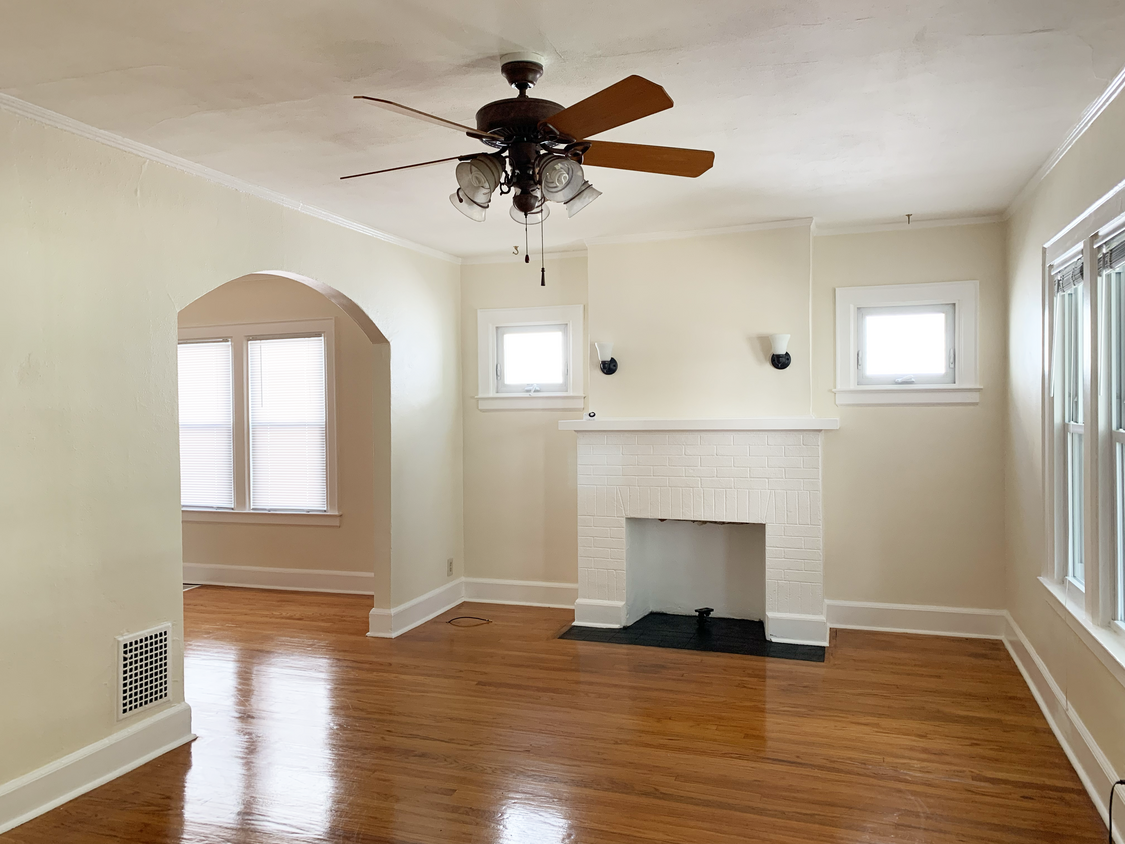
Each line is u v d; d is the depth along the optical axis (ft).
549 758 10.46
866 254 16.24
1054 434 11.61
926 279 15.88
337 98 9.12
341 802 9.37
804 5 7.09
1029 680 13.08
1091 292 9.50
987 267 15.55
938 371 15.99
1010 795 9.37
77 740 9.75
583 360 18.28
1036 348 12.71
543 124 7.45
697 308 16.43
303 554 20.66
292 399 20.68
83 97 8.96
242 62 8.14
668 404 16.66
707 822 8.81
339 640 16.02
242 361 21.01
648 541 17.87
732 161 11.75
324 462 20.47
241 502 21.11
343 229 14.93
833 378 16.48
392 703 12.51
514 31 7.53
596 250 17.08
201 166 11.53
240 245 12.41
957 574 15.90
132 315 10.53
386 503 16.34
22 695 9.12
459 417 19.20
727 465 15.92
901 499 16.17
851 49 8.02
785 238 15.83
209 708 12.38
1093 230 9.33
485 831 8.67
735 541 17.33
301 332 20.48
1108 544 9.44
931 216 15.43
